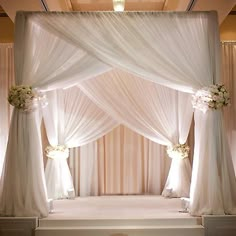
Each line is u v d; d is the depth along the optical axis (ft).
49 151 16.66
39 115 12.89
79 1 16.78
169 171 17.72
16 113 12.25
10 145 12.12
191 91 12.50
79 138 17.31
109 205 14.73
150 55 12.21
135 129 16.11
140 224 11.88
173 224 11.89
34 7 14.87
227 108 17.57
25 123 12.22
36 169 12.06
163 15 12.41
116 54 12.13
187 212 12.99
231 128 17.51
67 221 11.84
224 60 17.75
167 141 16.53
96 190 18.03
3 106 17.74
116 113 15.92
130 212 13.07
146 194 18.13
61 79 12.30
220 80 12.49
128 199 16.46
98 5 17.22
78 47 12.14
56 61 12.38
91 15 12.30
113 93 15.90
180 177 16.66
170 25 12.39
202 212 11.89
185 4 15.10
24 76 12.31
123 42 12.20
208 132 12.12
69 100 17.44
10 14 15.64
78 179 18.20
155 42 12.28
